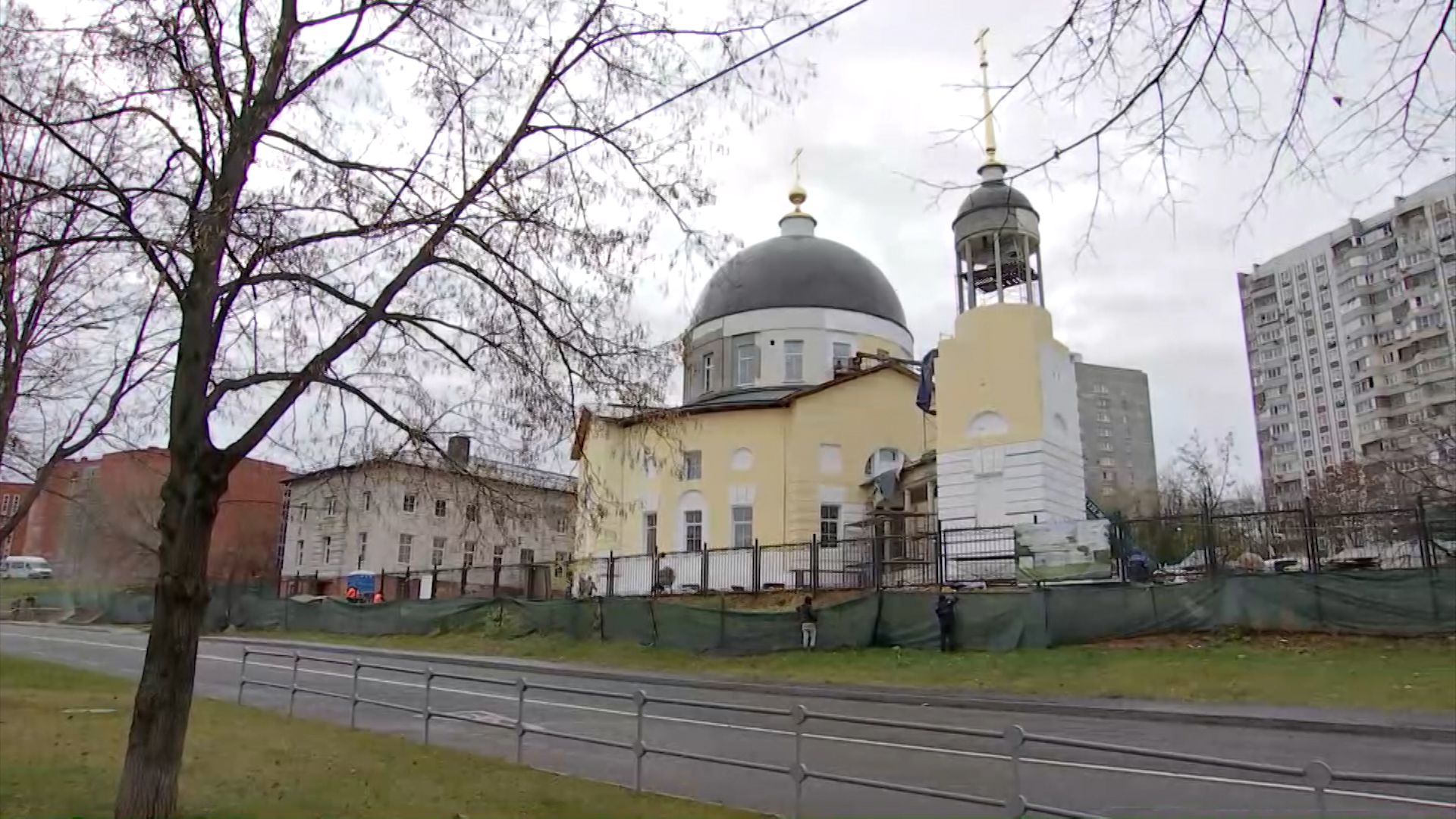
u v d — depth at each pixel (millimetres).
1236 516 21984
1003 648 21219
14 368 13883
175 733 7766
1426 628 17859
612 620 27438
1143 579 22844
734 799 9211
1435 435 42500
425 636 32594
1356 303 63562
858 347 42500
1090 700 15500
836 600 26328
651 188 9352
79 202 7812
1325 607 18938
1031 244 31297
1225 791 9164
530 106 9195
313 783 9375
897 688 17828
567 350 9203
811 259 44000
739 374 42875
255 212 8391
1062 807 8539
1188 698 15180
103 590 45750
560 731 13500
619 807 8352
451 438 9234
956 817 8359
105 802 8734
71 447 15414
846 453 36719
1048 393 29172
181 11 8617
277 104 8375
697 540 37188
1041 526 24031
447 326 9000
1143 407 89250
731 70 8031
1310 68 3992
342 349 8422
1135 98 4285
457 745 12508
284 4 8703
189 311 8016
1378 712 13359
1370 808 8453
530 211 9180
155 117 8344
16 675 20594
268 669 23891
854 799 9117
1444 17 3684
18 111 8141
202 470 8008
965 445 29531
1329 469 51938
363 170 8953
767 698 17391
